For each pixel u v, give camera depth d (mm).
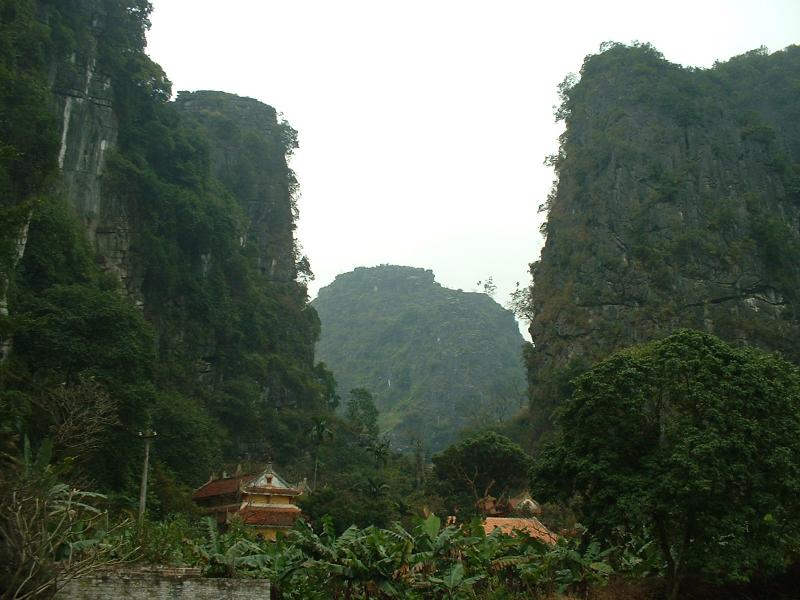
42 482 15961
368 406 118312
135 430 48875
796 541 26094
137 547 20297
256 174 127188
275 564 21422
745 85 125188
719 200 106000
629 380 26203
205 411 83750
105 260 78500
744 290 98125
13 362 47594
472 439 65625
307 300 126875
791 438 24688
